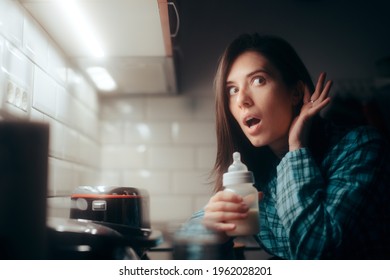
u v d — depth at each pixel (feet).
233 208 2.16
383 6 5.78
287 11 5.72
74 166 4.40
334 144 2.81
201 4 5.73
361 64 5.68
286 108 3.13
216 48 5.68
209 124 5.69
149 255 2.84
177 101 5.74
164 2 2.88
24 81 3.04
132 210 2.90
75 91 4.48
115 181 5.63
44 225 1.74
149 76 4.92
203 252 2.10
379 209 2.42
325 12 5.75
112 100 5.76
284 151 3.26
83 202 2.82
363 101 5.57
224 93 3.24
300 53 5.69
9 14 2.75
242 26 5.69
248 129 3.14
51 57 3.71
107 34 3.62
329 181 2.55
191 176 5.63
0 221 1.71
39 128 1.76
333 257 2.30
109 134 5.72
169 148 5.69
